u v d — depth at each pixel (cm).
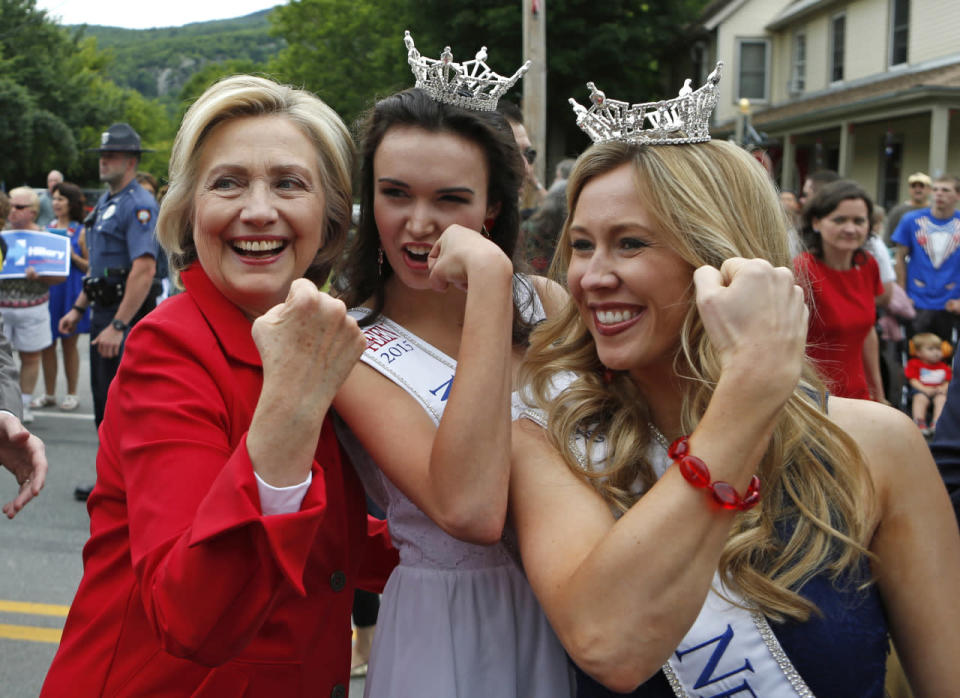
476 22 2488
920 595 142
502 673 161
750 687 134
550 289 196
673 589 118
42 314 730
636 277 142
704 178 144
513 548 163
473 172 166
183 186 155
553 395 156
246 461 120
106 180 507
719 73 149
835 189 395
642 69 2744
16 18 4150
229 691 142
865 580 141
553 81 2605
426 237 165
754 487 122
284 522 119
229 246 153
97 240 506
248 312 159
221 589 118
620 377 154
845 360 404
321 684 155
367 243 175
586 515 139
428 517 160
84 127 4331
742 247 144
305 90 168
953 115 1747
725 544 126
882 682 139
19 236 711
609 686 121
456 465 139
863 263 407
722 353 123
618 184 143
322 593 155
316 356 122
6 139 3791
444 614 161
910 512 144
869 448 145
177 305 151
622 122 146
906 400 684
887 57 1952
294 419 121
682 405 148
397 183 164
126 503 143
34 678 328
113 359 498
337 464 159
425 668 160
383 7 3272
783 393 120
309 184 156
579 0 2484
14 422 200
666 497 120
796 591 135
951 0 1745
